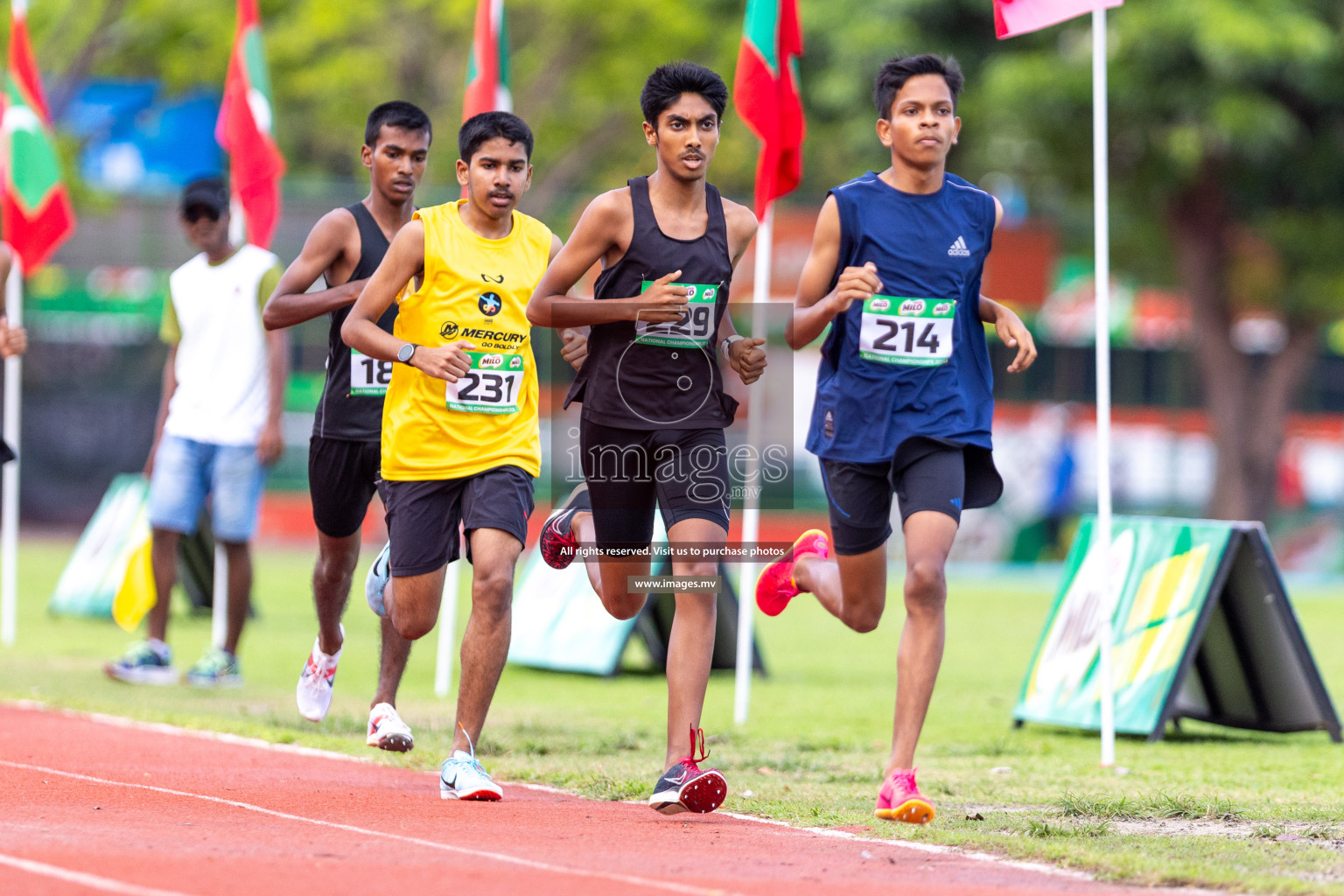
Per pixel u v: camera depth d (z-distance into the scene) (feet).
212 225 101.04
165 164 313.32
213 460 102.12
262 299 101.04
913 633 58.08
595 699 101.55
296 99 310.65
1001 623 166.20
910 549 58.39
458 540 62.80
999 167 268.82
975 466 61.57
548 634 119.96
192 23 266.57
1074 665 89.35
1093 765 75.66
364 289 60.85
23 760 67.62
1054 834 54.95
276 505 264.93
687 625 60.08
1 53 266.98
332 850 48.75
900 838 53.88
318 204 249.75
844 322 61.11
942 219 60.54
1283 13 233.35
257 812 56.34
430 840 51.31
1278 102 249.75
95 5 268.82
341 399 70.79
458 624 153.38
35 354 265.13
